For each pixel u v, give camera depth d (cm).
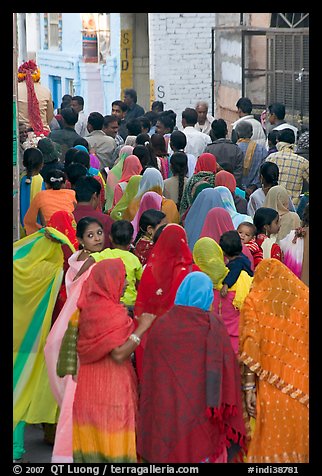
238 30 1964
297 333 685
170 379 650
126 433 660
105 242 894
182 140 1311
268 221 959
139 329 662
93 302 662
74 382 687
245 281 788
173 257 760
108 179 1279
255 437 682
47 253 768
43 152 1191
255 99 1944
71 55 2648
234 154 1318
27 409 745
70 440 682
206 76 2189
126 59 2405
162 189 1115
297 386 681
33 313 757
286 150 1280
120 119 1728
